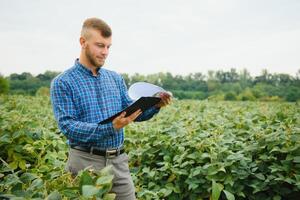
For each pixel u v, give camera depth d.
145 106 3.20
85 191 1.88
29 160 4.76
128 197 3.56
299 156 4.34
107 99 3.51
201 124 6.63
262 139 4.82
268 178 4.39
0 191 2.51
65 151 4.92
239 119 7.24
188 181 4.52
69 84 3.33
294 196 4.65
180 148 4.85
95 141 3.28
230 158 4.29
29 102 15.09
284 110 10.13
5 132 4.85
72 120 3.26
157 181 4.93
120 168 3.52
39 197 2.34
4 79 42.53
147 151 5.34
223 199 4.48
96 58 3.29
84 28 3.32
